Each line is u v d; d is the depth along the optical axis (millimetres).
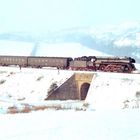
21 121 18531
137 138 13875
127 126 16531
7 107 40125
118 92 58250
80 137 14148
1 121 18594
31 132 15289
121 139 13711
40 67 89375
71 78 69500
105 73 64812
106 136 14289
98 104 56594
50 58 87312
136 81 58875
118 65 75500
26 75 75812
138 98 54594
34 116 20688
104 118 19203
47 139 13867
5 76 78375
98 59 79375
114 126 16547
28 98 66562
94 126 16562
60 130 15641
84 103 56344
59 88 67188
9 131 15602
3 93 70688
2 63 97125
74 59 84062
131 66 74938
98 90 61125
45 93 66625
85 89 71000
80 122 17812
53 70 73438
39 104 52438
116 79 61969
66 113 22219
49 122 18031
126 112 22328
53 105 49125
